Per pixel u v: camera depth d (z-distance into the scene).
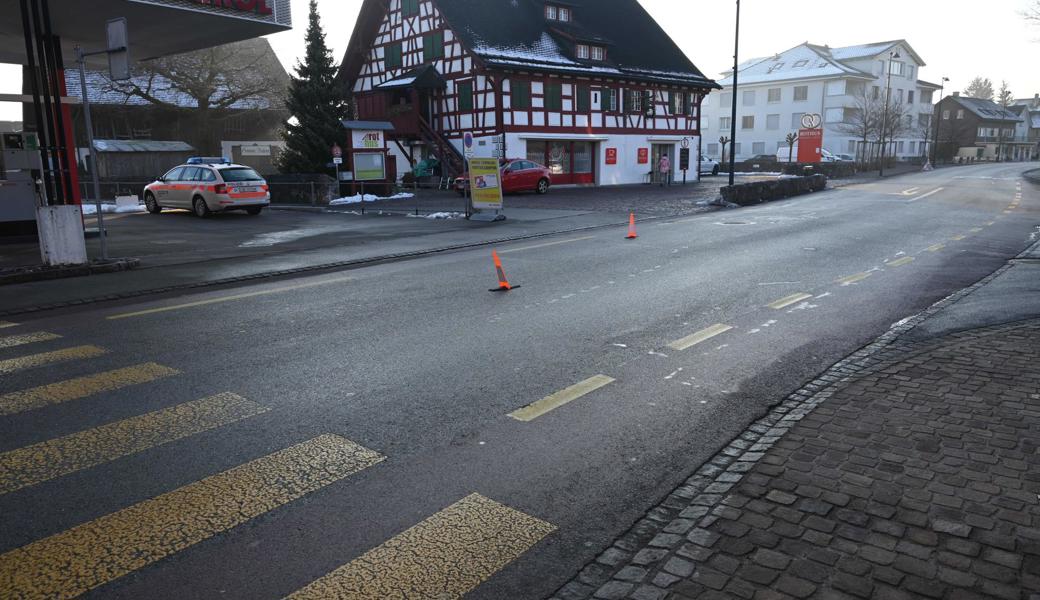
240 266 12.21
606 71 38.16
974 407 4.77
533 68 34.28
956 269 10.96
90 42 16.94
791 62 71.75
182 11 13.75
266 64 47.09
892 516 3.40
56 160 11.73
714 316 7.93
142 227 19.25
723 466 4.12
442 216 20.97
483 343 6.88
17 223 15.84
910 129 75.69
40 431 4.70
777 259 12.06
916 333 6.95
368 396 5.39
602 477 4.04
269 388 5.57
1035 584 2.87
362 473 4.09
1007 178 42.16
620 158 40.12
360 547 3.32
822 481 3.78
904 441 4.25
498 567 3.15
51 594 2.95
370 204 26.27
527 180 30.75
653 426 4.79
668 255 12.64
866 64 71.81
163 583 3.04
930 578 2.92
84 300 9.30
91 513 3.62
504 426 4.79
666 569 3.07
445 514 3.62
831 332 7.19
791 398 5.24
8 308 8.84
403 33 38.72
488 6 37.31
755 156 73.12
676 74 42.81
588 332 7.26
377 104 37.94
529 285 9.91
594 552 3.28
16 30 15.26
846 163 48.53
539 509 3.68
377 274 11.20
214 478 4.02
